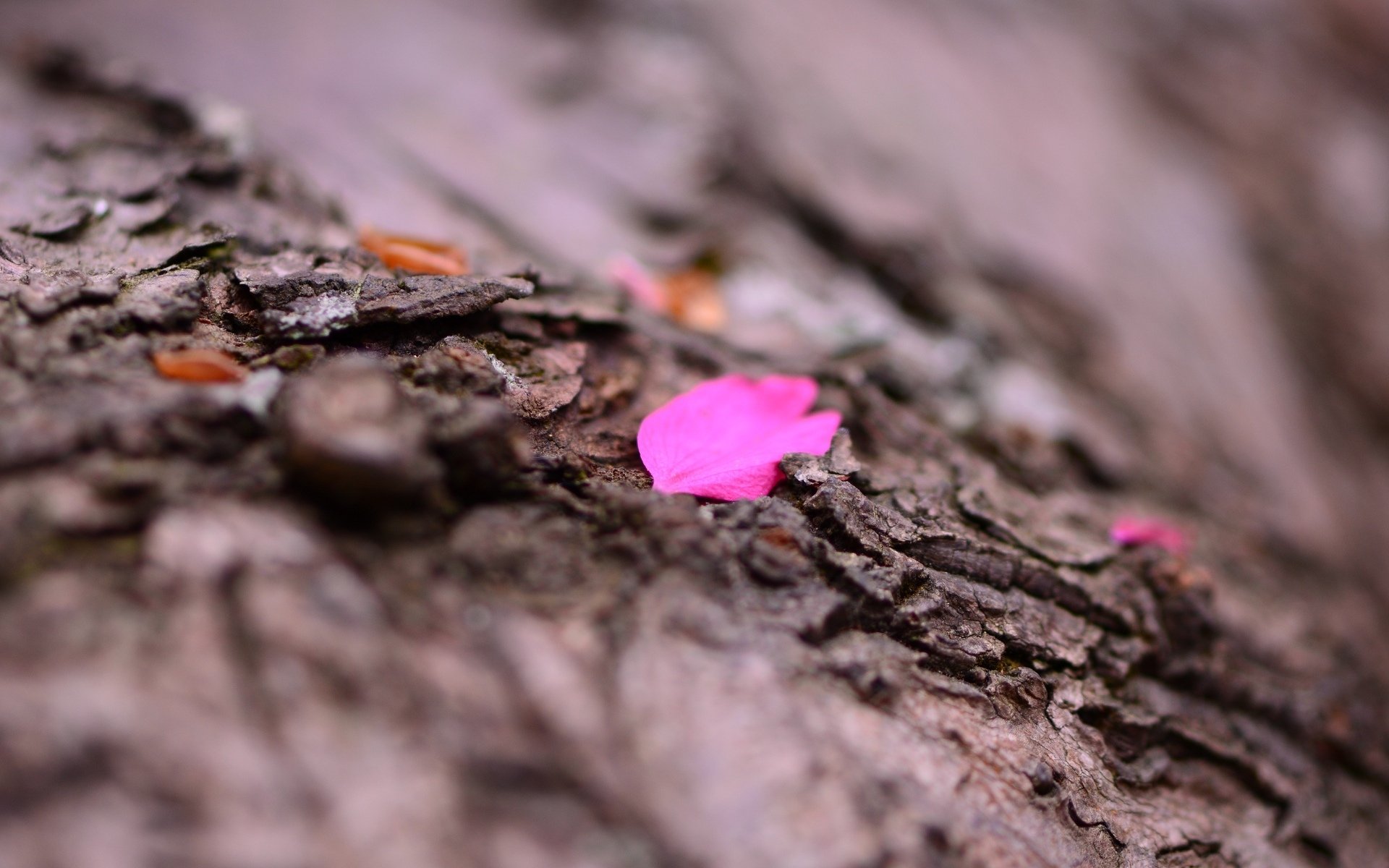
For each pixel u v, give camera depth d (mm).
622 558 136
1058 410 185
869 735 135
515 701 128
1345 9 400
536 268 163
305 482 130
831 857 127
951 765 136
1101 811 141
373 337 146
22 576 126
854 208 204
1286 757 155
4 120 170
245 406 134
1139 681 151
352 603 128
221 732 124
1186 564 156
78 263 150
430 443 133
